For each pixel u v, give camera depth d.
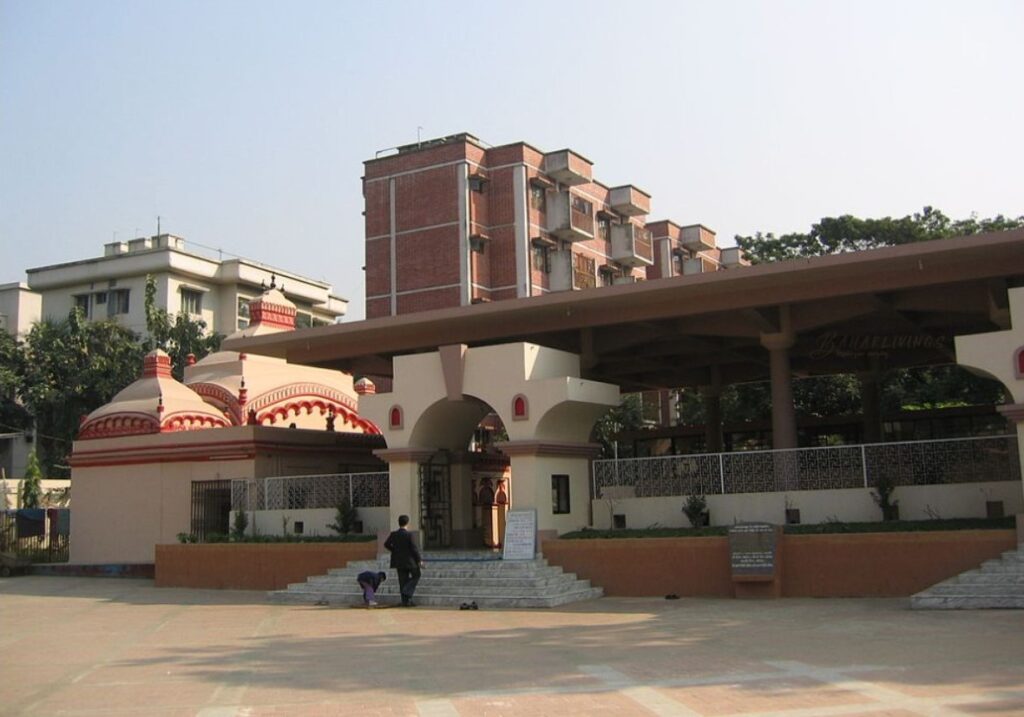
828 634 12.58
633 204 56.38
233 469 26.27
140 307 61.53
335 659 11.84
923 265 18.02
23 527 32.41
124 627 16.30
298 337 23.95
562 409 20.66
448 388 21.28
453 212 48.22
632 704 8.51
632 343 23.31
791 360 28.34
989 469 17.78
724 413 41.53
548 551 19.92
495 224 49.12
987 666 9.76
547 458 20.61
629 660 10.95
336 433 28.64
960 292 19.66
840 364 28.34
